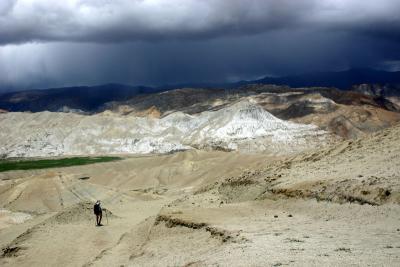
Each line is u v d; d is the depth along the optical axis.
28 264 55.06
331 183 47.72
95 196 119.88
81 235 63.88
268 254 30.30
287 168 64.44
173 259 38.00
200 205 59.81
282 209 48.59
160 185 169.62
